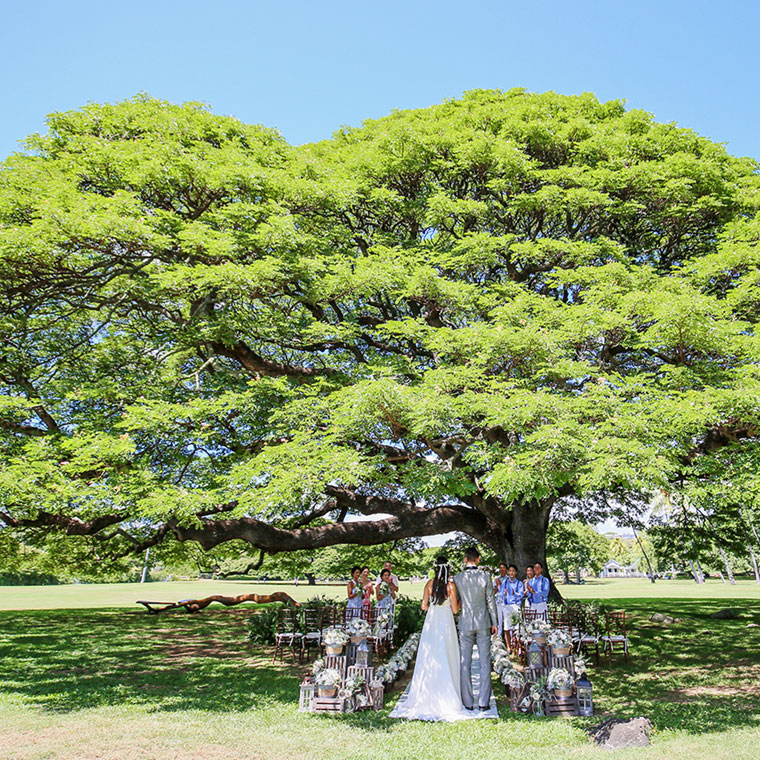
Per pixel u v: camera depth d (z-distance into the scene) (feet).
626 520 69.51
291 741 23.13
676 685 33.12
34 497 32.42
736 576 257.96
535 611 36.09
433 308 44.19
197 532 40.55
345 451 32.40
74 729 24.84
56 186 40.83
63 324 50.90
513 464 28.91
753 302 41.75
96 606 92.27
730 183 52.08
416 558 71.46
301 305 49.39
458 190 56.08
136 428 37.68
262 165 51.47
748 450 34.14
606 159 54.34
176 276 38.01
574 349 39.11
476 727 24.90
